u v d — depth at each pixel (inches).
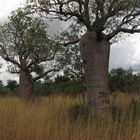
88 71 532.7
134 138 329.1
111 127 351.3
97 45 531.2
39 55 1103.6
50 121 377.1
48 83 1407.5
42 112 427.8
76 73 946.7
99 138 337.4
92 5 555.5
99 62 528.1
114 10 511.2
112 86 1131.9
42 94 1365.7
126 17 529.7
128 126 354.6
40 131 349.1
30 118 395.2
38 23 884.0
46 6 510.9
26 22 979.3
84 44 537.6
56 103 612.1
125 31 528.1
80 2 516.4
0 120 394.3
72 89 1090.7
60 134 345.7
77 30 698.8
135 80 1120.2
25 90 1143.0
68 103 605.0
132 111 397.1
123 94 662.5
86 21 528.4
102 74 528.1
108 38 534.9
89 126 358.0
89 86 530.0
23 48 1100.5
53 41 588.4
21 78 1159.6
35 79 1168.8
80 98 711.7
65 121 392.5
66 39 692.1
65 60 1046.4
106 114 458.0
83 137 339.0
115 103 533.0
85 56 536.4
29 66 1144.8
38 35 603.5
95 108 509.4
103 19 510.0
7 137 348.5
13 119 402.0
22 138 346.3
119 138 336.8
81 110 468.8
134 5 518.9
